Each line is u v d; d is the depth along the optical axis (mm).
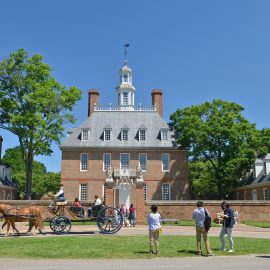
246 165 44375
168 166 49500
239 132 44188
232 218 14453
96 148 49625
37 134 36625
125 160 49688
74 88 39938
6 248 14258
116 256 12852
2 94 37250
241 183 52219
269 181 40719
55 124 39094
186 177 48969
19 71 38188
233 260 12328
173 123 50188
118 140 50656
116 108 54406
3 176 50500
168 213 35031
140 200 32094
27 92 38500
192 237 19406
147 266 11023
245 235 21609
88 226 26453
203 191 58844
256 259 12562
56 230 19984
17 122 36344
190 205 35188
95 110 54000
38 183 68812
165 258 12672
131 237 18281
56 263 11539
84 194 48375
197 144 45219
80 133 51125
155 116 53750
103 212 20406
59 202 20094
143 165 49688
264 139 48469
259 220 34500
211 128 43844
